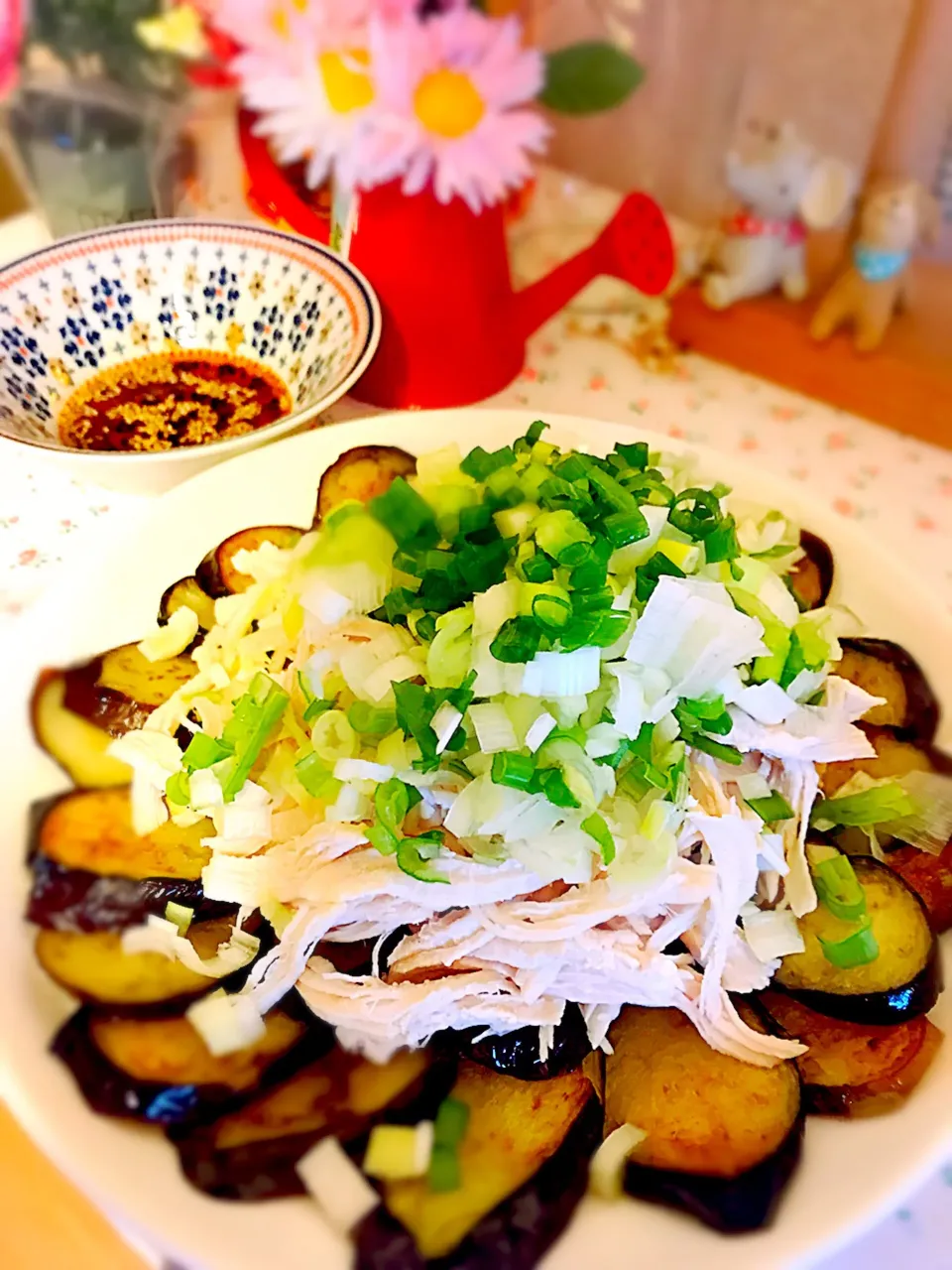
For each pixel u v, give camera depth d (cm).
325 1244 21
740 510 37
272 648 32
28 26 49
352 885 27
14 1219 31
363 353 41
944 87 46
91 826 29
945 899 29
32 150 51
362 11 37
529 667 27
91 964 26
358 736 28
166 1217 21
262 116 45
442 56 38
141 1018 25
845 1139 24
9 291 44
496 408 46
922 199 47
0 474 43
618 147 62
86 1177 22
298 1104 24
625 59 46
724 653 28
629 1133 24
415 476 38
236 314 48
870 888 28
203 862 29
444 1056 26
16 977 25
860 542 36
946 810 31
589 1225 22
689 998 27
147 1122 23
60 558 41
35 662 32
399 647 29
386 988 26
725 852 28
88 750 30
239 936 28
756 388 51
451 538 32
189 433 44
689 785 29
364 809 28
